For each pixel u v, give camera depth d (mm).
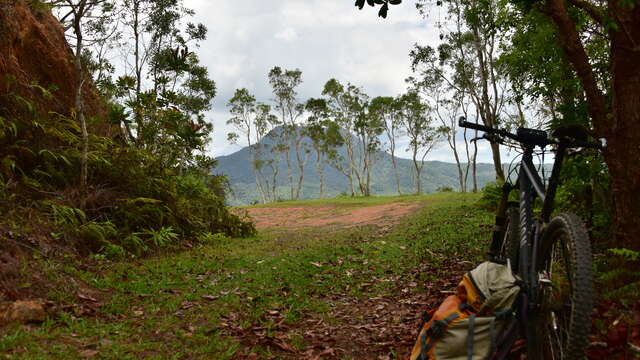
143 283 5965
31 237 6246
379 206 22328
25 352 3539
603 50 6547
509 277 2887
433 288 6059
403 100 66500
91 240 7562
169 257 8148
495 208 14883
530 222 3100
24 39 9625
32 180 7977
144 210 9352
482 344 2762
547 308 2615
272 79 72625
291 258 8227
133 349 3910
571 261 2428
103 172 9391
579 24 5500
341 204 27109
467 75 42812
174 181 11227
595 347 3457
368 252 8766
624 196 4273
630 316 3652
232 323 4789
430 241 9617
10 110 8492
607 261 4633
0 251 5246
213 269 7188
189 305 5246
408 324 4848
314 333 4676
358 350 4312
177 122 11375
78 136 9508
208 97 34625
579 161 5859
